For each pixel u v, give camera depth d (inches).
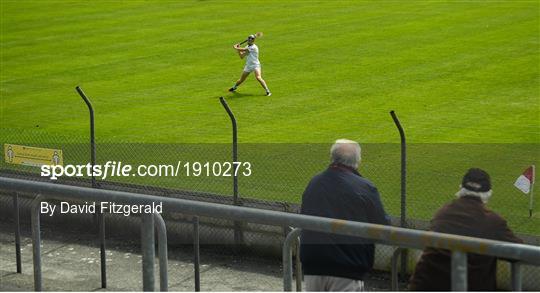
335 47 2090.3
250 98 1656.0
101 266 745.6
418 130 1373.0
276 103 1609.3
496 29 2197.3
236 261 863.7
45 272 800.9
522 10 2442.2
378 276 682.8
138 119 1531.7
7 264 820.6
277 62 1959.9
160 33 2364.7
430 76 1763.0
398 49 2031.3
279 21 2465.6
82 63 2046.0
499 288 513.7
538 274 648.4
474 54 1940.2
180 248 896.9
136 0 2930.6
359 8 2615.7
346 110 1534.2
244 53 1672.0
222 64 1977.1
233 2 2822.3
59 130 1470.2
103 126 1488.7
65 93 1769.2
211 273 834.2
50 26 2527.1
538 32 2138.3
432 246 363.6
